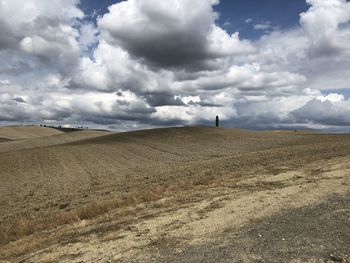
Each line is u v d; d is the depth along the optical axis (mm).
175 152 55406
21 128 162875
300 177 18703
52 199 25031
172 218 12883
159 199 17109
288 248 8664
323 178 17500
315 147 38844
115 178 33125
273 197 14242
